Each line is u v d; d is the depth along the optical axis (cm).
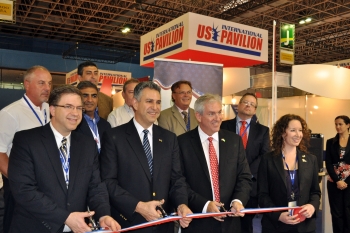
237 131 367
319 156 428
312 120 708
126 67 1645
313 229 258
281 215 246
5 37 1386
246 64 506
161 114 342
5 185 259
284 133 268
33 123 270
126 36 1389
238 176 261
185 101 338
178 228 299
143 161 230
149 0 1016
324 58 1688
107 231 183
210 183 251
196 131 268
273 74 420
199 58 455
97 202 208
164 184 232
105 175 228
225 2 995
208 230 244
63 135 206
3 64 1373
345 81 546
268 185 272
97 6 1049
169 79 370
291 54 729
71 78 1171
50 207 186
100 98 418
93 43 1530
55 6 1032
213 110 250
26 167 192
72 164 203
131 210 213
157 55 470
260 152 354
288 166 267
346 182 442
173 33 432
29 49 1433
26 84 276
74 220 185
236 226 255
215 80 386
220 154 256
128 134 236
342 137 464
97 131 297
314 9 1022
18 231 197
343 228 447
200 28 411
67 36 1415
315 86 536
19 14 1111
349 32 1267
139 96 234
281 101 769
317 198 261
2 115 262
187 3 1004
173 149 245
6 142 259
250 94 367
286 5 990
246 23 1169
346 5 998
